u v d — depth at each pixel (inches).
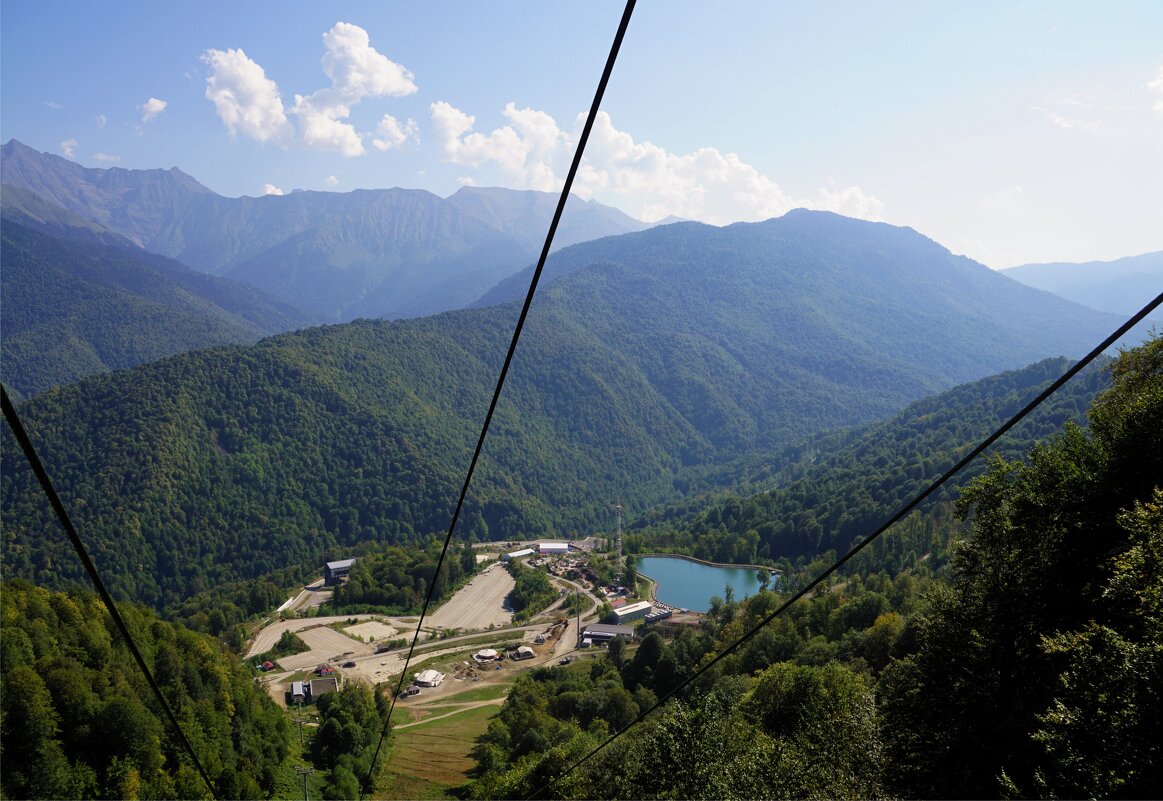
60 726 2977.4
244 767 3346.5
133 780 2854.3
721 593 7317.9
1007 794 858.1
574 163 234.2
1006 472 1222.3
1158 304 242.5
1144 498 975.6
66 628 3528.5
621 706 3452.3
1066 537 1053.2
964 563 1270.9
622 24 205.9
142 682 3405.5
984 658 1114.1
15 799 2711.6
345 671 5487.2
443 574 7701.8
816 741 1392.7
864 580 5157.5
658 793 1390.3
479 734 4020.7
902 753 1134.4
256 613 7465.6
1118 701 692.7
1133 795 640.4
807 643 3309.5
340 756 3565.5
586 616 6604.3
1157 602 718.5
